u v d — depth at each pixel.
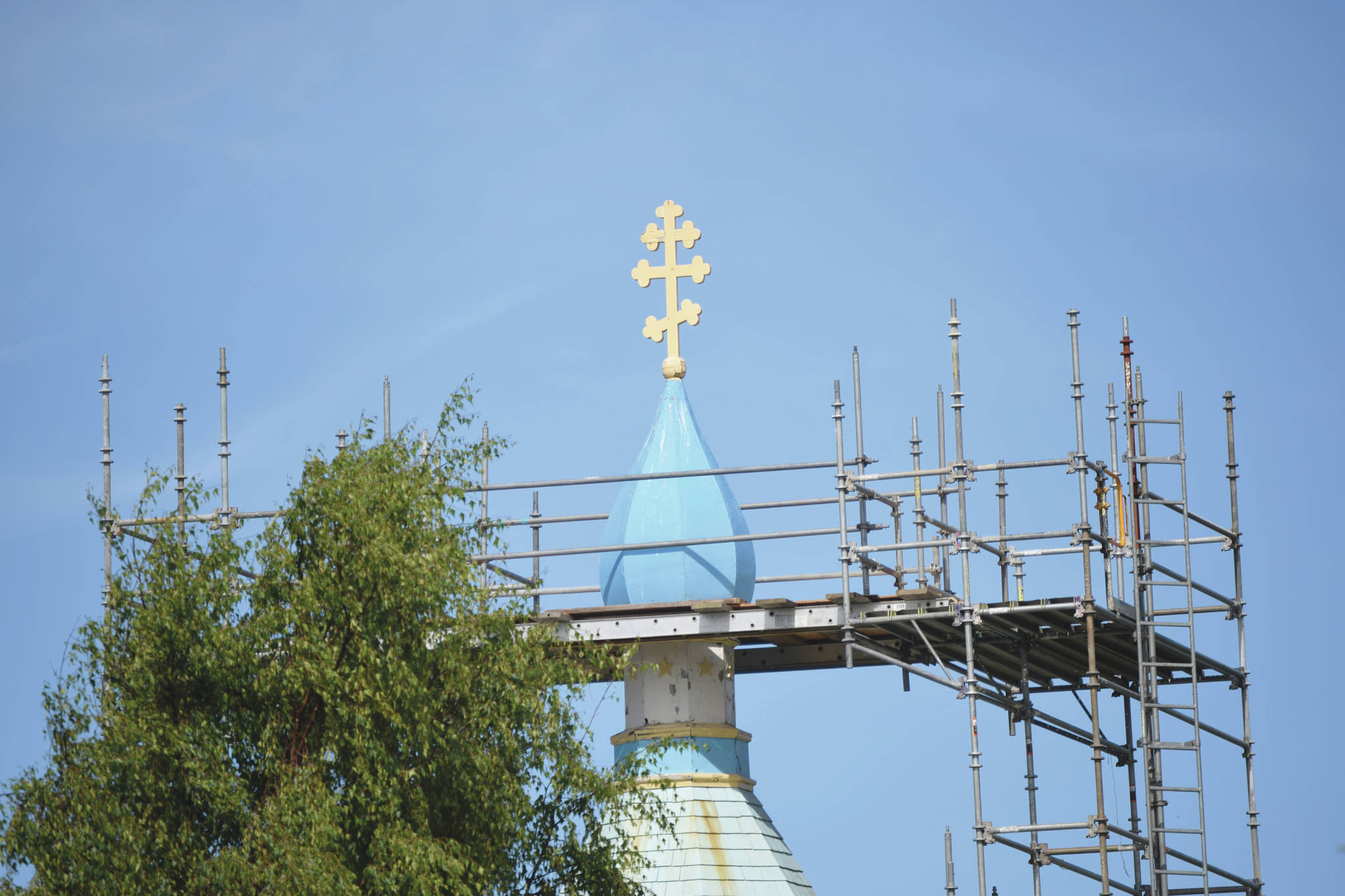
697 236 70.50
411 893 53.59
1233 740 70.50
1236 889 69.44
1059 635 67.38
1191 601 67.94
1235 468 72.12
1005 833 63.28
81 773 54.50
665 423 68.75
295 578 57.47
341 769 55.84
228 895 52.81
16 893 53.28
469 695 57.09
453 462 59.38
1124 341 70.62
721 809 65.69
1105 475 66.44
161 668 56.22
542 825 57.25
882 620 64.12
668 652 67.06
